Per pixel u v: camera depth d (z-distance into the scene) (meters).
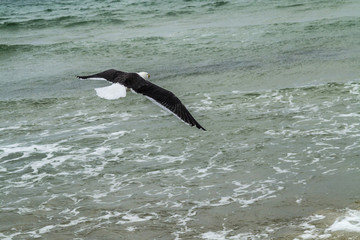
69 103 17.66
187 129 14.45
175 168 12.12
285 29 29.17
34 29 34.69
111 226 9.80
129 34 30.88
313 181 11.20
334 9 34.53
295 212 9.98
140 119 15.54
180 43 27.30
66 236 9.54
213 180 11.45
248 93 17.52
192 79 20.12
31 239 9.48
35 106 17.45
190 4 41.56
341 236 8.96
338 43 25.03
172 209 10.30
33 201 10.87
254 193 10.79
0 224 10.01
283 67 21.06
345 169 11.66
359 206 10.04
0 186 11.58
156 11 38.91
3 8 46.31
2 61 25.48
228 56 23.88
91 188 11.34
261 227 9.52
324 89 17.27
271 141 13.35
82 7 44.00
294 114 15.16
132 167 12.27
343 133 13.57
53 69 23.47
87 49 27.20
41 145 13.80
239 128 14.31
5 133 14.84
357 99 16.08
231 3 40.41
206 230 9.52
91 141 13.91
